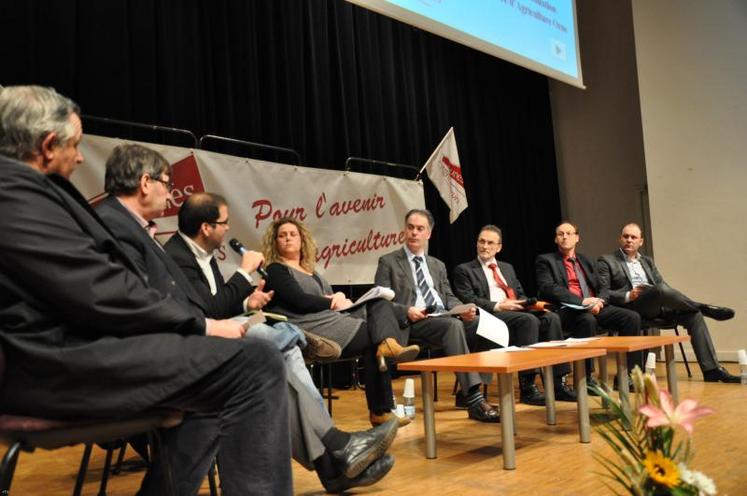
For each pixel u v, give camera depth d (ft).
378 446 5.85
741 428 7.95
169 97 12.69
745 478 5.75
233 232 12.39
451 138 17.49
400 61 18.35
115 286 3.71
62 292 3.55
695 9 17.75
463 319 10.17
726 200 17.06
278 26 15.10
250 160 12.82
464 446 7.89
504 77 22.22
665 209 17.89
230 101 13.83
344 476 5.88
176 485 4.47
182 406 3.95
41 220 3.55
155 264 4.91
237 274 7.01
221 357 3.93
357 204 14.94
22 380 3.56
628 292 12.84
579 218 23.35
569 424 8.94
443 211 19.06
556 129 23.81
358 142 16.52
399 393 13.16
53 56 11.12
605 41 22.89
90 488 6.54
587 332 11.66
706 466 6.21
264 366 4.08
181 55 13.06
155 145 11.32
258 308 7.20
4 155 3.85
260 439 4.01
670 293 12.24
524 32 17.13
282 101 14.98
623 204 22.39
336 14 16.42
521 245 21.77
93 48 11.64
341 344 8.26
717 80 17.34
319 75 15.93
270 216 13.04
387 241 15.52
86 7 11.64
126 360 3.67
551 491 5.74
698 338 12.57
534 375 11.07
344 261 14.53
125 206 5.43
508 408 6.66
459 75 20.54
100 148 10.56
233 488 3.96
